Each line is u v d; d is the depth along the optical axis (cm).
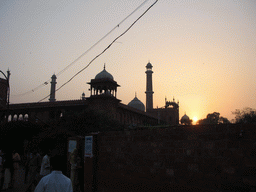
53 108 4419
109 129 2970
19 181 1198
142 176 658
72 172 845
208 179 514
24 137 1600
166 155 605
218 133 508
